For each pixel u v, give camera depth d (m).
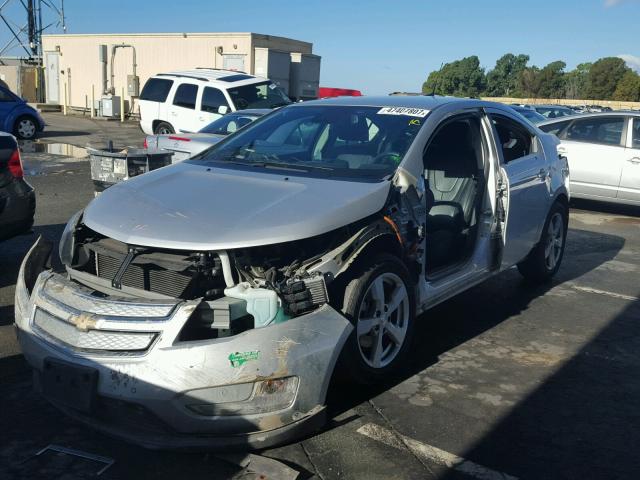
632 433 3.55
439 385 4.07
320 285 3.25
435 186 5.09
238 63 23.17
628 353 4.72
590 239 8.71
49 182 11.33
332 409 3.70
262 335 3.05
